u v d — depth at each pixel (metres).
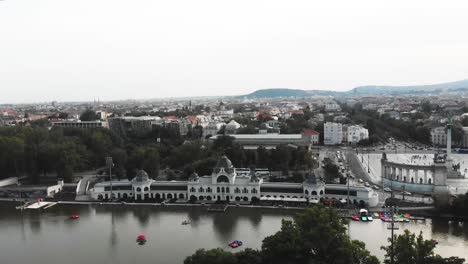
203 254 189.88
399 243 181.38
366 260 183.12
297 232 196.75
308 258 189.38
